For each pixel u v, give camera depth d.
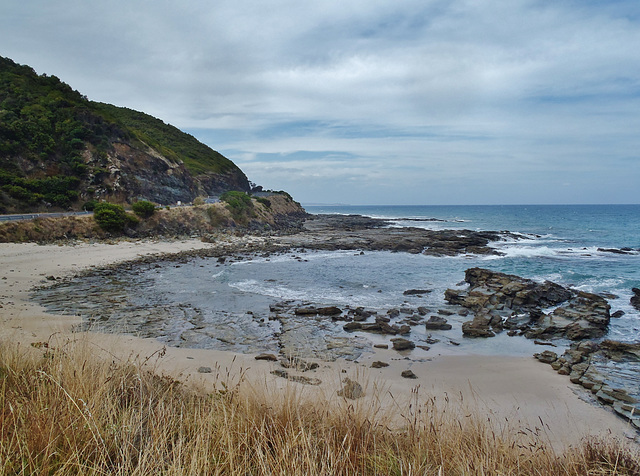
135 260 27.80
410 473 3.17
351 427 4.07
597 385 8.98
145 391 4.64
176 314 14.74
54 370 4.33
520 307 16.27
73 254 27.84
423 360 10.84
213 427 3.75
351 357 10.88
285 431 3.62
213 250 34.03
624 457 4.47
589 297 16.62
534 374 9.91
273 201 92.25
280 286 20.48
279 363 10.03
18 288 18.03
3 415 3.09
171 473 2.86
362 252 34.28
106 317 13.83
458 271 25.11
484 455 3.78
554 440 6.46
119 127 53.84
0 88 48.59
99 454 3.04
